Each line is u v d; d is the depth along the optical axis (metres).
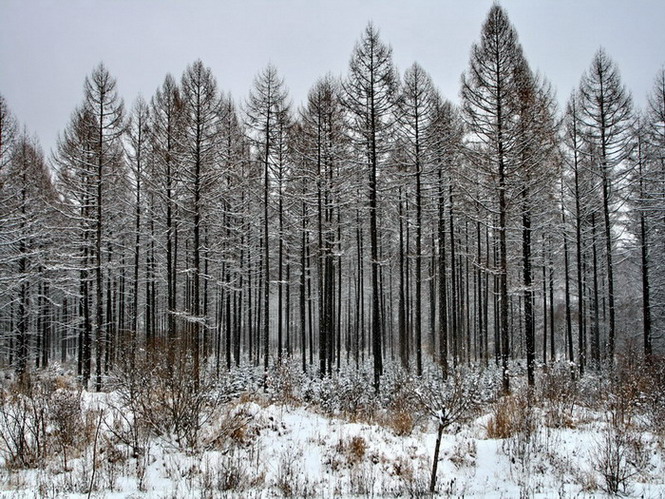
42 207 23.06
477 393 12.57
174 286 21.56
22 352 22.92
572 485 7.22
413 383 13.43
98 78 19.84
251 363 28.62
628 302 32.53
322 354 21.48
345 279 45.16
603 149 20.75
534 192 16.62
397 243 30.62
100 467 7.14
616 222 23.48
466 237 31.61
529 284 16.33
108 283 25.06
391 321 36.94
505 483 7.41
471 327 45.44
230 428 8.86
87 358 20.61
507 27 16.64
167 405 8.41
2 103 18.92
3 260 18.92
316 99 21.58
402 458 8.30
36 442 7.98
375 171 18.77
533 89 16.39
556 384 13.19
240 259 28.56
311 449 8.63
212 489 6.32
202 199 18.78
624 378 13.23
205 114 18.44
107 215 21.89
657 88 20.73
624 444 8.06
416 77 19.62
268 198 22.25
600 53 20.94
